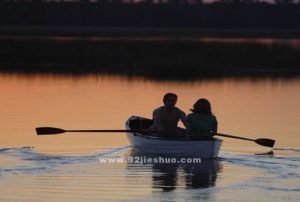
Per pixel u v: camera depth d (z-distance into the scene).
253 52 163.00
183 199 46.50
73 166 55.19
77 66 153.62
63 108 89.44
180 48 169.25
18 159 57.34
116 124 76.19
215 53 161.25
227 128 74.81
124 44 179.38
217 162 57.44
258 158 59.00
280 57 159.88
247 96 105.19
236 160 58.22
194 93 107.69
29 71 143.00
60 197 46.72
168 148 59.56
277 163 57.03
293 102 98.62
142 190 48.62
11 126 74.25
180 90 112.00
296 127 75.94
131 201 46.03
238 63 154.50
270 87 118.56
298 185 50.09
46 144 64.06
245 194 47.75
